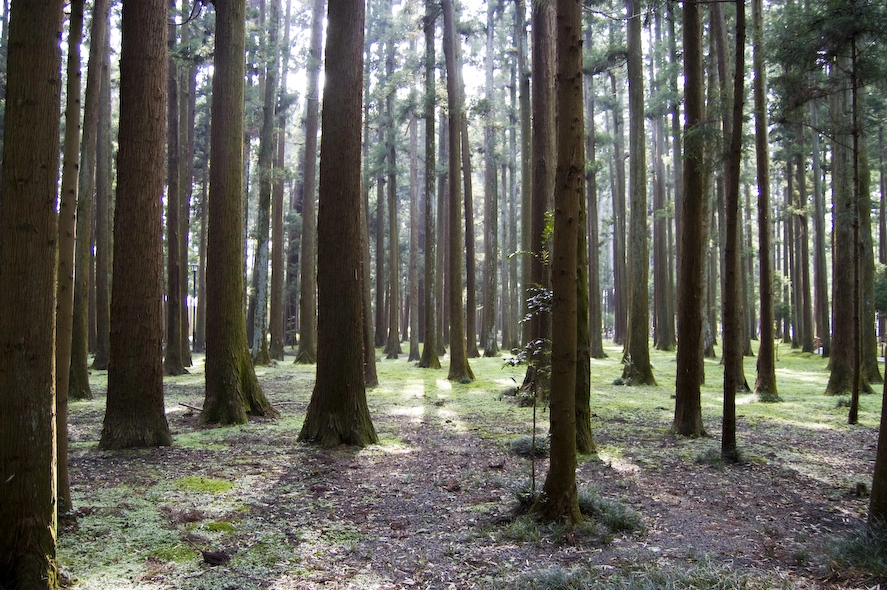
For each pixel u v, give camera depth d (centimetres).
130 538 452
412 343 2519
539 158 1275
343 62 832
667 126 2694
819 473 688
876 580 376
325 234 834
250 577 389
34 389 333
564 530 470
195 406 1180
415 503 560
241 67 1029
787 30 917
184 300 2139
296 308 3828
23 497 329
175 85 1878
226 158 1007
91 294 2688
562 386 493
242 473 664
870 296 1523
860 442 862
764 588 362
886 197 2966
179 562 411
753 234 3872
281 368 2097
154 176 807
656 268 2820
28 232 330
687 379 906
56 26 340
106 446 784
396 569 407
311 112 2253
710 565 396
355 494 589
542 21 1294
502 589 370
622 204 2691
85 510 507
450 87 1734
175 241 1870
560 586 362
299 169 3744
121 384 798
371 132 3844
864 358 1470
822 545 437
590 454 771
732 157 733
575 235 495
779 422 1024
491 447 810
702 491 612
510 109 3180
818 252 2452
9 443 328
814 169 2375
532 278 1278
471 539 464
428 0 2000
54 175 340
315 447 802
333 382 827
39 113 333
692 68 874
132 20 792
